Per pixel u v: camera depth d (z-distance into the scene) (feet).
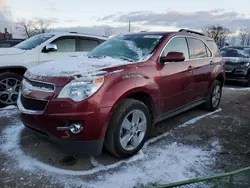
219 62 17.51
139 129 10.57
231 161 10.41
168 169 9.55
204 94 16.17
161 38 12.49
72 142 8.85
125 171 9.29
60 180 8.61
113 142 9.52
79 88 8.73
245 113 17.72
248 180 6.77
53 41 19.34
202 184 6.39
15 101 17.03
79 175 8.93
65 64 10.59
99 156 10.31
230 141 12.49
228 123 15.25
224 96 23.91
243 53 32.48
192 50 14.46
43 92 9.17
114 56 12.01
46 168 9.32
